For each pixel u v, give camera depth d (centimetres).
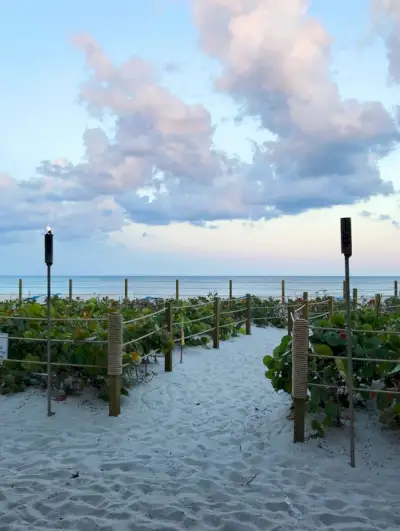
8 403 620
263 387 730
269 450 488
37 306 842
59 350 658
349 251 446
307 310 937
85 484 412
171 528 343
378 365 508
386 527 347
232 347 1082
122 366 605
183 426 557
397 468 441
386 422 496
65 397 633
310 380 519
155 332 791
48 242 574
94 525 346
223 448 497
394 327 608
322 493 400
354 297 1539
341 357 490
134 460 460
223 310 1354
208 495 396
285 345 563
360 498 389
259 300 1552
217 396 681
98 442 509
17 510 366
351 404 450
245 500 385
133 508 371
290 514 366
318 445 488
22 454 479
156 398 660
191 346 1052
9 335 684
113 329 579
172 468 445
